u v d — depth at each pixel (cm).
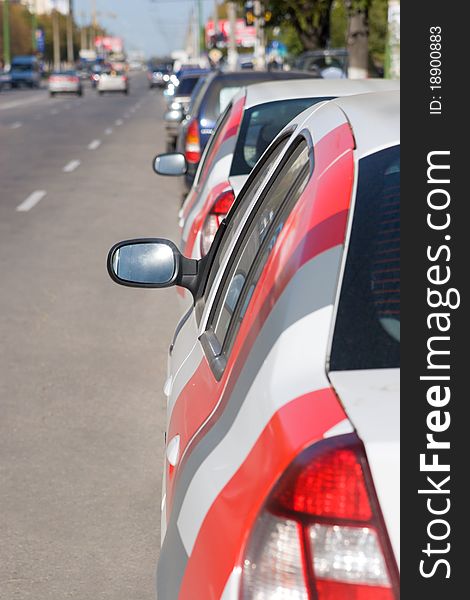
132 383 740
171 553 221
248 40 10319
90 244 1373
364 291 199
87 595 420
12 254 1295
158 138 3403
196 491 211
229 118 730
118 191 1989
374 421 176
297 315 198
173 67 10212
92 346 848
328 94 718
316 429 176
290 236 223
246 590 176
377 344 192
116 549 463
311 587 171
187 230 688
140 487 537
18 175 2295
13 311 977
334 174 226
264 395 193
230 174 682
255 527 177
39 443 607
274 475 176
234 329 259
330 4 3569
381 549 170
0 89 10556
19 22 15825
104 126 4059
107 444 605
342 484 171
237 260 307
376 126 243
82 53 19738
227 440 206
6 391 720
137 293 1058
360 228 210
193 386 277
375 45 4959
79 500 519
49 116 4856
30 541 471
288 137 341
